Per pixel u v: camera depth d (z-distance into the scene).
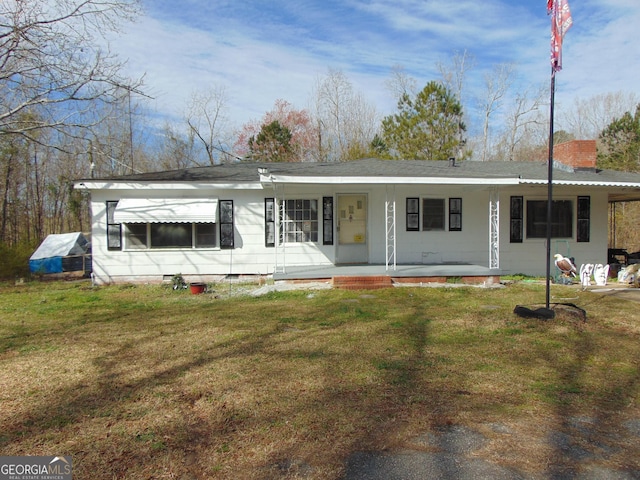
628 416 4.01
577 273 14.43
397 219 14.20
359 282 11.72
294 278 11.96
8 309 10.05
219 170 15.41
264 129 33.34
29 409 4.29
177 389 4.73
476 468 3.13
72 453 3.42
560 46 7.26
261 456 3.32
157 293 12.12
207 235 13.88
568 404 4.27
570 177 13.64
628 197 16.89
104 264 13.65
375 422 3.87
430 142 27.66
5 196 25.59
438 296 10.48
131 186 13.34
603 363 5.52
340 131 36.28
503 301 9.84
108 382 5.00
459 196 14.30
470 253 14.38
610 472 3.07
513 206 14.46
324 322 7.88
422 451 3.37
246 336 6.97
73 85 14.50
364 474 3.06
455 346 6.29
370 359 5.70
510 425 3.81
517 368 5.33
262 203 13.92
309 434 3.66
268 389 4.68
